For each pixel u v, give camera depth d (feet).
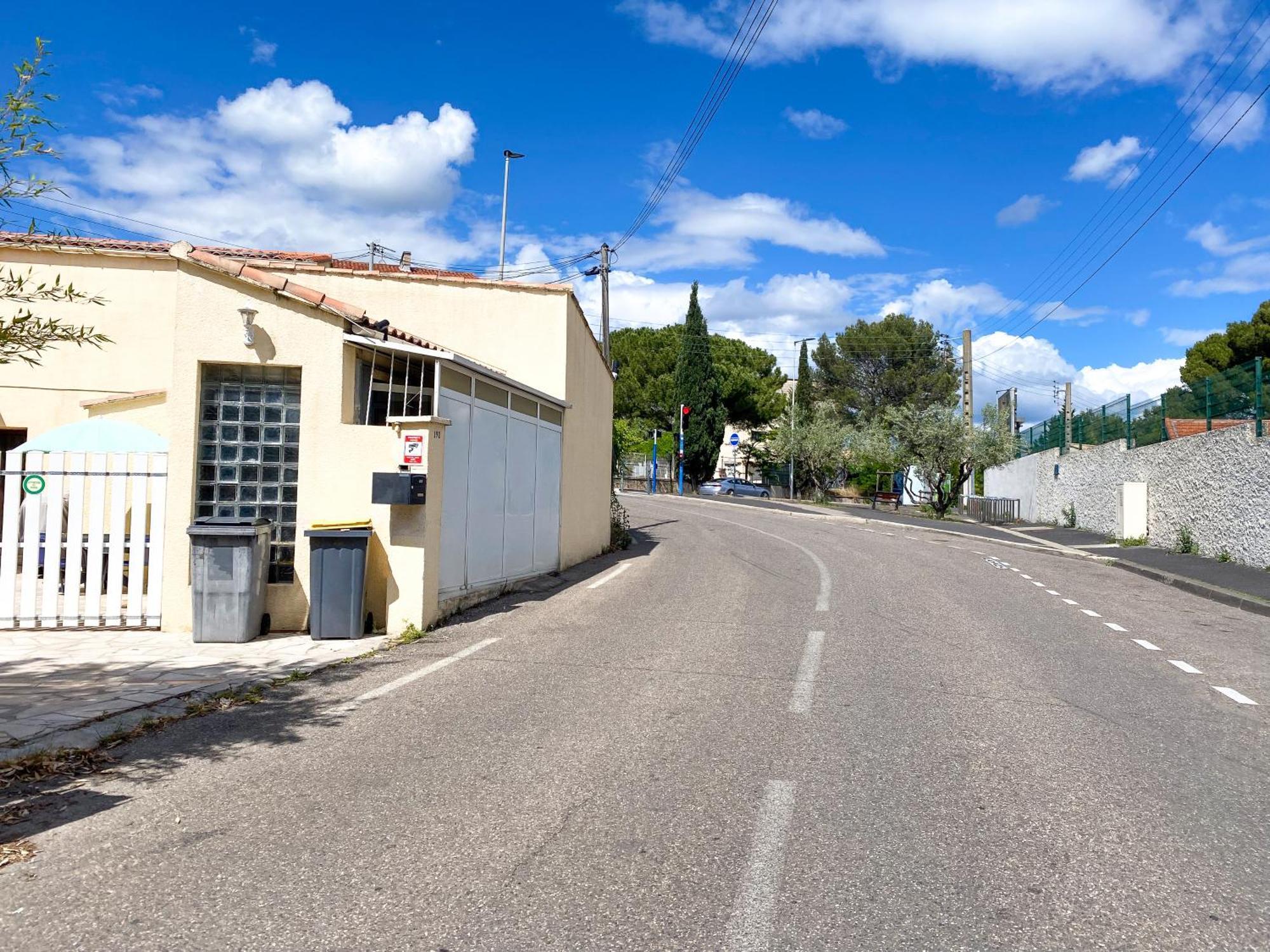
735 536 79.82
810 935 10.62
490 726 19.43
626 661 26.43
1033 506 122.62
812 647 28.81
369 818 14.16
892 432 129.29
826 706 21.38
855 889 11.87
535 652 27.61
